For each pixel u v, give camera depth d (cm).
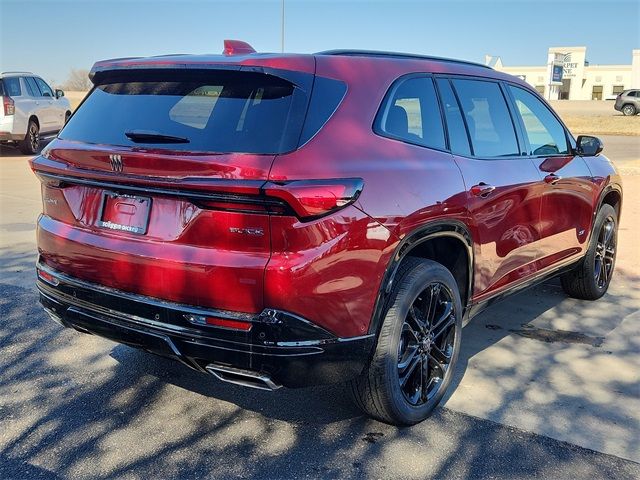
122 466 289
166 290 275
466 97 380
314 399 358
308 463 295
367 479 283
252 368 266
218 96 289
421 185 311
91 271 302
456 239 347
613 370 403
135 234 287
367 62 320
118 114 312
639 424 335
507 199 383
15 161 1502
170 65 299
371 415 324
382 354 300
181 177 265
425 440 316
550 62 7169
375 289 287
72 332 449
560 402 358
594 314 514
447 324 347
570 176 464
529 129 439
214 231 263
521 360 418
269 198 250
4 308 493
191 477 282
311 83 284
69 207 319
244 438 315
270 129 270
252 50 329
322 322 269
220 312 264
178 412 340
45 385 368
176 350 276
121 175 283
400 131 320
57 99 1756
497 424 333
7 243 695
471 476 286
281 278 254
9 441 307
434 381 344
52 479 278
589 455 304
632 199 1073
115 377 380
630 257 696
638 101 4116
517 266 416
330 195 261
